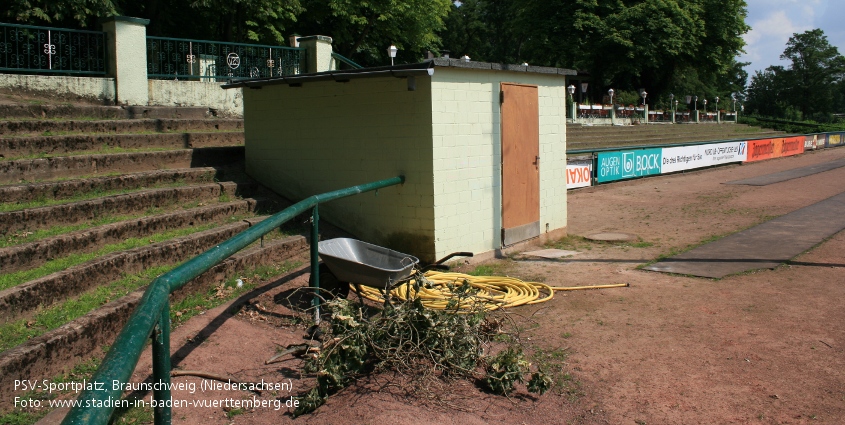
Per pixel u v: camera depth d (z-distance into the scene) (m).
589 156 17.16
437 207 7.73
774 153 27.75
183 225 7.25
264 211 8.45
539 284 7.07
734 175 20.50
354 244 6.59
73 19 18.00
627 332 5.54
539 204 9.69
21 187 6.46
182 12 23.42
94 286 5.32
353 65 16.59
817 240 9.38
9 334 4.29
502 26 62.16
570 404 4.21
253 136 9.22
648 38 40.38
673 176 20.23
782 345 5.14
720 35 43.53
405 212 7.92
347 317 4.56
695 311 6.09
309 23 29.64
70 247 5.72
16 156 7.58
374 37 33.09
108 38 11.94
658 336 5.42
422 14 32.94
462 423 3.91
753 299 6.45
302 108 8.71
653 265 8.16
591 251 9.24
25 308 4.63
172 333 5.08
